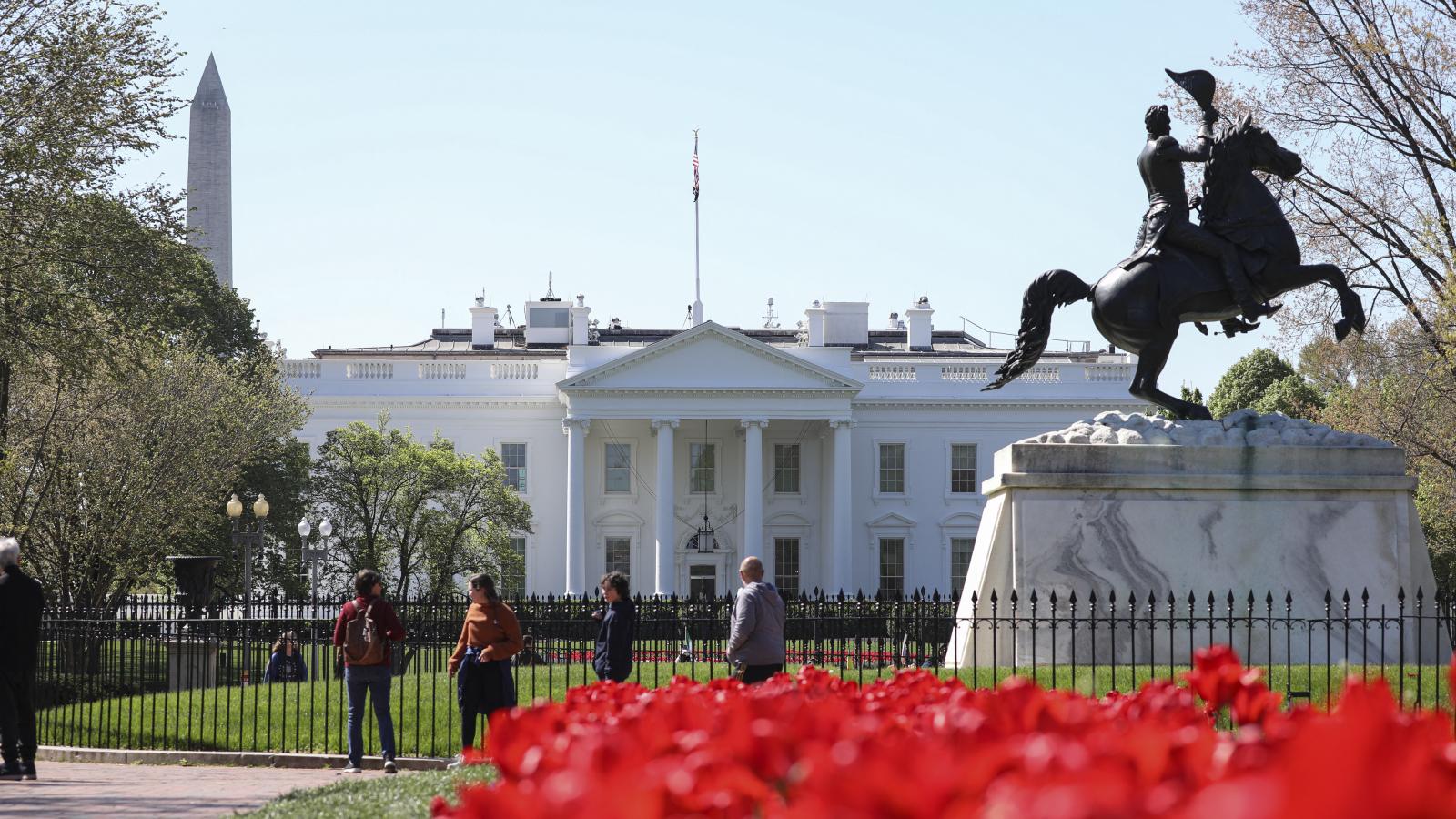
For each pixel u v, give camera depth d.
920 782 3.30
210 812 12.79
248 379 64.06
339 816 9.38
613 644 15.98
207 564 30.88
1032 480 17.20
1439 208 33.72
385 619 15.88
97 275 30.31
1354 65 34.19
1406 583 17.09
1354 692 4.43
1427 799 2.68
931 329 91.62
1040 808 2.84
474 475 62.44
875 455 82.00
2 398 32.50
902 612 20.38
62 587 40.12
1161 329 17.38
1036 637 16.00
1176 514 17.17
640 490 81.25
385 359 80.56
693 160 84.88
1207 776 3.88
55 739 19.20
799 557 82.06
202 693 19.19
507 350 87.50
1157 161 17.47
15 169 28.25
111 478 40.97
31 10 29.27
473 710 15.13
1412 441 41.47
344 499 61.62
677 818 3.71
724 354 77.75
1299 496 17.20
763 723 4.72
